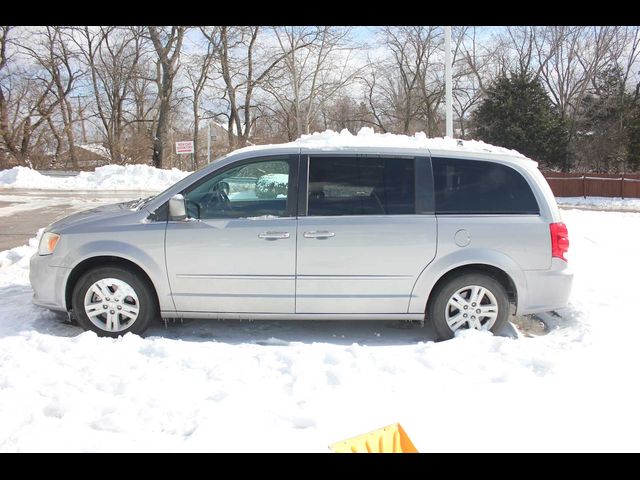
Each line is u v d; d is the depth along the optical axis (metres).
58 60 35.31
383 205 4.55
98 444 2.89
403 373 3.81
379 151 4.65
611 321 5.05
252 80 36.66
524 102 34.31
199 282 4.54
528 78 35.22
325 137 5.42
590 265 7.69
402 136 5.38
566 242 4.62
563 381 3.71
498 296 4.58
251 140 37.97
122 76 37.28
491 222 4.52
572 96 44.78
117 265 4.61
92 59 36.84
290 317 4.61
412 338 4.84
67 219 4.89
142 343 4.25
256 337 4.84
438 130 42.72
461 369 3.86
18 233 10.68
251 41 35.91
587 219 13.98
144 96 39.16
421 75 41.38
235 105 36.25
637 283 6.62
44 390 3.45
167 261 4.52
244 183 4.66
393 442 2.98
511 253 4.52
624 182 28.78
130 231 4.53
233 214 4.57
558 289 4.58
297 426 3.12
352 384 3.62
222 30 34.00
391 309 4.58
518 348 4.21
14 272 7.02
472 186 4.62
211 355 4.04
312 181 4.58
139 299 4.59
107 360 3.93
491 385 3.65
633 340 4.52
